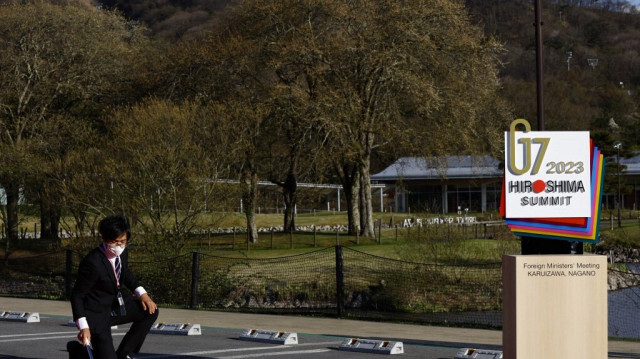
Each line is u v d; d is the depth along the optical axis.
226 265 23.81
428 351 12.16
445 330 15.07
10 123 47.34
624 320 24.38
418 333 14.59
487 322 22.66
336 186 77.50
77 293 8.10
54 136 43.94
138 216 27.30
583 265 8.45
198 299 22.19
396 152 45.81
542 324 8.38
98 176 28.48
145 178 27.00
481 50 43.28
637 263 43.19
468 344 12.97
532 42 193.12
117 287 8.24
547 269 8.40
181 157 28.05
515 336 8.36
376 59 40.72
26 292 26.61
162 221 27.47
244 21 44.28
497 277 27.11
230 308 19.67
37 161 37.50
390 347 11.85
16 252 37.28
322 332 14.68
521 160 8.59
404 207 87.81
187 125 29.94
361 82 42.72
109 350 8.18
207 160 29.17
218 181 29.47
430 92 40.22
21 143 40.19
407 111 45.19
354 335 14.21
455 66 42.75
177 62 43.59
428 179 82.81
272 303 26.25
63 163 31.34
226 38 44.41
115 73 49.09
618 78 181.12
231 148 36.91
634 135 97.06
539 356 8.37
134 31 53.59
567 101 110.50
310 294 26.94
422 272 27.62
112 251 8.13
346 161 43.62
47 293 26.14
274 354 11.78
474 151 44.97
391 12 41.16
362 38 41.12
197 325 14.28
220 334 14.25
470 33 43.88
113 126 33.53
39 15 47.31
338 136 40.66
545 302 8.39
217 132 35.56
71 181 29.34
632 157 83.12
